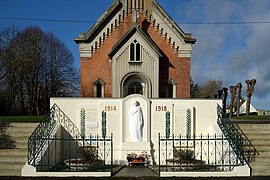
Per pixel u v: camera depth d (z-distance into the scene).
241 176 14.18
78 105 18.33
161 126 18.19
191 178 13.88
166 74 29.08
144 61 28.31
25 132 18.52
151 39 29.38
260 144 17.56
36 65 51.97
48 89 56.06
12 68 47.66
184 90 29.12
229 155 14.95
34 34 53.09
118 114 18.25
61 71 58.78
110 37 29.17
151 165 17.03
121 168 15.97
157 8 29.42
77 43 29.08
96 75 28.88
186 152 17.08
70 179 13.66
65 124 18.25
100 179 13.68
